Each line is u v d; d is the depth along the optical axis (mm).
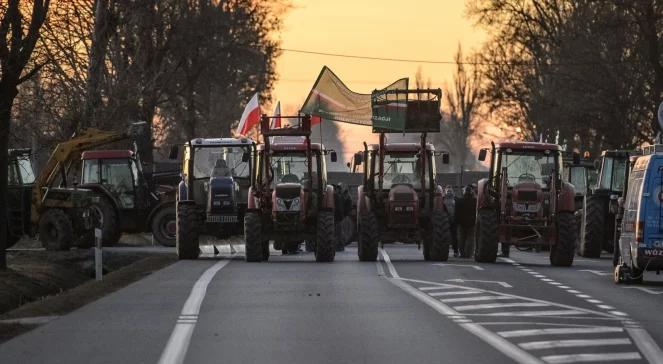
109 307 52688
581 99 171000
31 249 108812
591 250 98875
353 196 141750
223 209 94188
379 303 53750
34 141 123750
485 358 36406
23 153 109438
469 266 81500
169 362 35906
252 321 46750
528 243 86188
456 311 50375
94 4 121562
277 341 40719
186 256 92000
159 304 53875
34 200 107750
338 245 112062
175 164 171000
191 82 184000
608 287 63906
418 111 90750
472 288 62188
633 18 161875
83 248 114188
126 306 53062
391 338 41344
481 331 43125
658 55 158875
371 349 38594
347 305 52875
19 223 108000
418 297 56688
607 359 36250
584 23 176125
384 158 91438
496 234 86562
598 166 107500
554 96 183125
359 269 77125
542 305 53094
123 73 134500
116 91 130750
